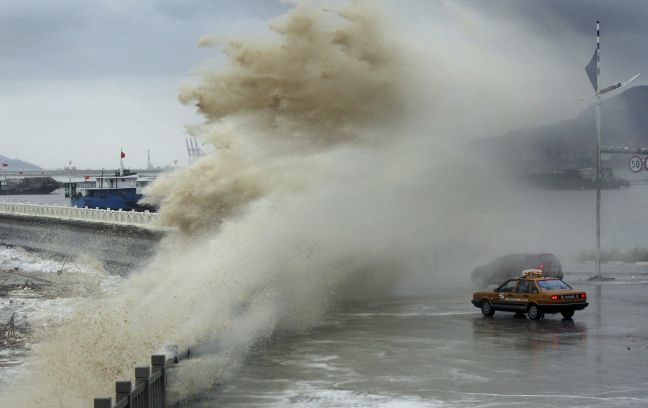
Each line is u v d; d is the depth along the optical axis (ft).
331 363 74.23
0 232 293.84
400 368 71.61
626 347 79.71
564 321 97.76
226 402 60.34
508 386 63.98
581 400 59.11
